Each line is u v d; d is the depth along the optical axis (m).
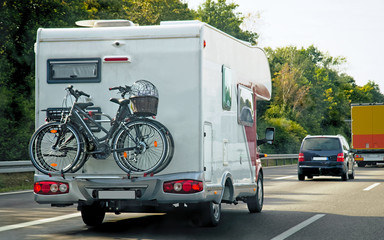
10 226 10.83
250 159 12.25
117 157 9.23
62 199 9.55
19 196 16.77
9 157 28.53
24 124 30.56
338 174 25.25
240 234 9.98
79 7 35.44
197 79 9.33
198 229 10.54
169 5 60.12
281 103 92.25
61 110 9.39
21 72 33.75
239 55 11.44
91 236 9.66
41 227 10.73
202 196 9.27
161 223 11.37
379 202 15.66
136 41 9.54
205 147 9.42
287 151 70.75
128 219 11.99
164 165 9.23
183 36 9.39
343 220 11.96
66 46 9.73
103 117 9.56
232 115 10.88
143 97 9.11
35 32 32.75
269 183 23.44
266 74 13.65
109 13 41.88
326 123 112.94
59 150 9.24
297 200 16.20
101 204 9.64
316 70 124.31
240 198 12.15
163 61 9.44
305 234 10.05
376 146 40.84
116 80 9.58
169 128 9.38
